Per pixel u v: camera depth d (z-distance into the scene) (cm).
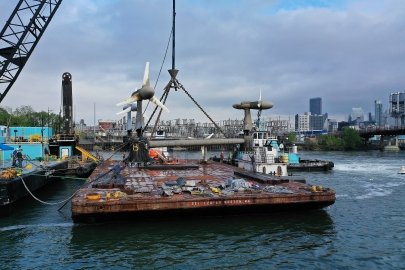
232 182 2497
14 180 2714
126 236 1961
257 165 4025
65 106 6644
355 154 13088
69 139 6069
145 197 2120
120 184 2531
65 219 2423
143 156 4081
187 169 3800
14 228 2205
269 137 5978
